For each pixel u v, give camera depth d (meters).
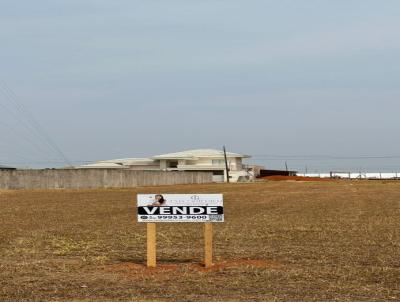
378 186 82.25
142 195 15.09
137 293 12.36
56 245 20.56
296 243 20.83
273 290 12.59
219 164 137.62
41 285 13.27
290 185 88.69
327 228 25.77
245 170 141.00
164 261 16.81
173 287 12.93
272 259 17.03
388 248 19.27
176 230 25.62
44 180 74.12
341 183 98.75
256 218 31.75
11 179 71.25
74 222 30.36
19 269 15.41
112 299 11.83
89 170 78.75
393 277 14.08
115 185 82.62
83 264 16.19
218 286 13.01
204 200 15.00
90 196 56.78
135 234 24.22
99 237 23.27
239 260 16.70
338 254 17.97
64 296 12.14
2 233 24.69
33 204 45.19
